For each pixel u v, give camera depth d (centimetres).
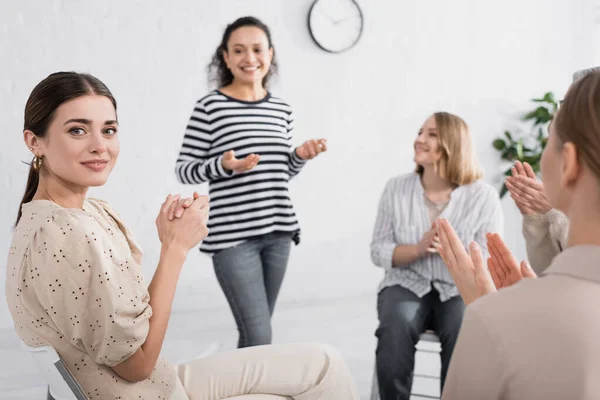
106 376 111
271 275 235
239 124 228
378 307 218
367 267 424
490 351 63
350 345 325
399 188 230
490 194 220
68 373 105
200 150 232
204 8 376
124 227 133
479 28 427
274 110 238
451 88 427
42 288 103
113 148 120
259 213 225
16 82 348
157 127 376
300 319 371
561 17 438
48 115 113
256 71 234
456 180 219
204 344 334
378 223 230
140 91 371
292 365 138
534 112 430
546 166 74
